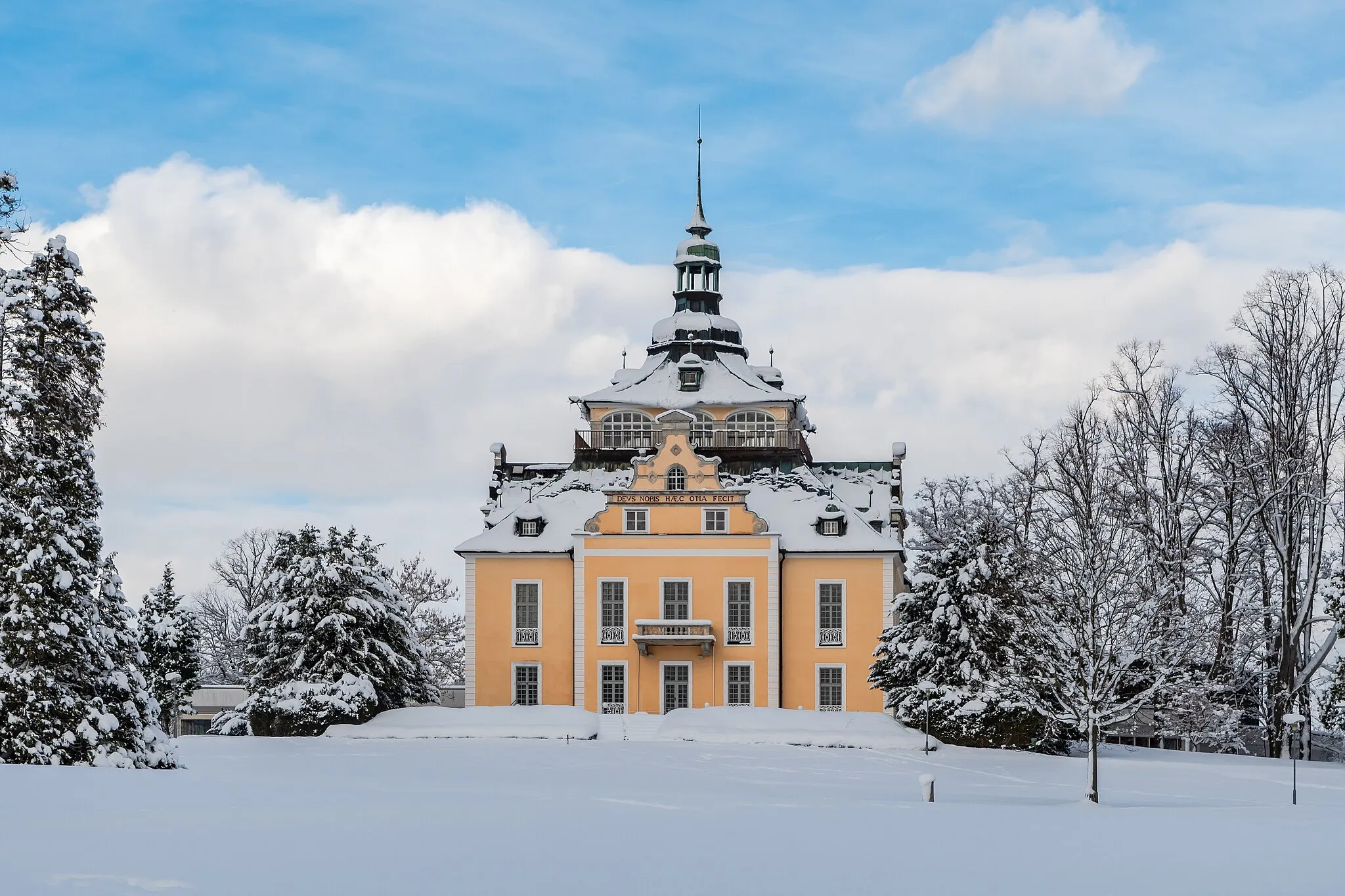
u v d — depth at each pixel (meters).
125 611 47.00
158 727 47.00
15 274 46.25
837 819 34.72
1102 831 33.44
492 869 25.98
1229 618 67.44
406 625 69.06
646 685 73.69
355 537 68.00
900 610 67.12
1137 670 57.59
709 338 94.69
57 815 31.06
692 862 27.36
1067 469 68.44
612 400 89.19
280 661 66.12
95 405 46.84
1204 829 34.16
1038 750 61.88
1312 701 67.44
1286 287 69.69
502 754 56.25
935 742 62.22
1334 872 27.83
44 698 43.66
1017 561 63.62
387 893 23.84
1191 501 70.94
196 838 28.23
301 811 32.72
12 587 44.34
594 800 37.97
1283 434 68.69
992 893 25.38
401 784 42.56
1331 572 68.62
